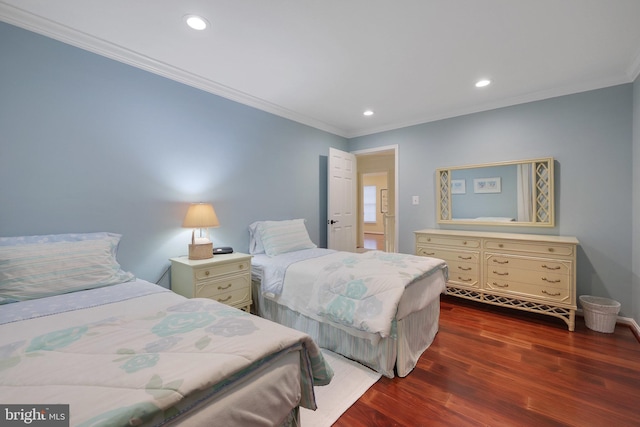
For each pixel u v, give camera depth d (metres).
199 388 0.76
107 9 1.72
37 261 1.61
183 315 1.22
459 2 1.67
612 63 2.41
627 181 2.65
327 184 4.28
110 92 2.18
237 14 1.77
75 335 1.02
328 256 2.77
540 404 1.62
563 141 2.94
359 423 1.49
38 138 1.87
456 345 2.31
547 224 3.00
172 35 2.00
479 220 3.44
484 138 3.41
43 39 1.88
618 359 2.07
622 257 2.68
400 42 2.09
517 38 2.04
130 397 0.69
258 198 3.32
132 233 2.30
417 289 2.10
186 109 2.65
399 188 4.12
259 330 1.09
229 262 2.44
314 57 2.30
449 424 1.48
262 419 0.92
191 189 2.69
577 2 1.67
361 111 3.61
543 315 2.94
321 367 1.18
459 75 2.61
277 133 3.54
